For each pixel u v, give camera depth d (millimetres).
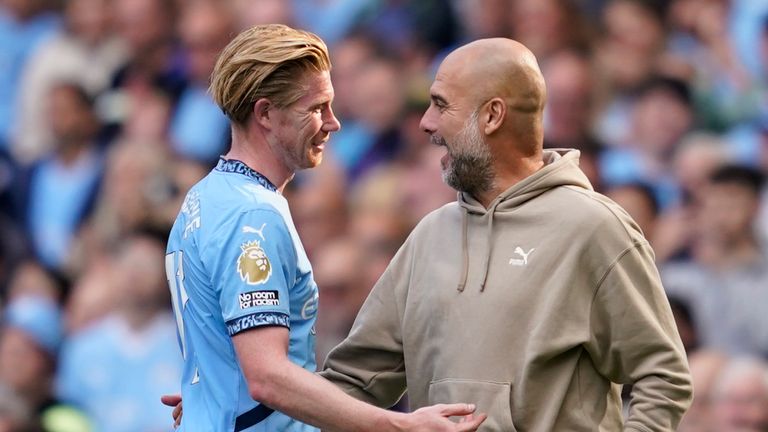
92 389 26250
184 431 10906
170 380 25859
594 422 11070
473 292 11234
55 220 29156
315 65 11008
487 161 11336
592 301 10984
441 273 11500
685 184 23969
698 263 23219
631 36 25531
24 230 29453
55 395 26922
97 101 29891
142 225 27734
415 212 25156
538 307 10992
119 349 26141
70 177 29312
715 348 22703
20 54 31172
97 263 27984
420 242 11891
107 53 30469
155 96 29234
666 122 24547
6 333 27406
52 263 28734
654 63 25344
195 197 11094
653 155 24500
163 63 29672
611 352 11047
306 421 10445
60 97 30016
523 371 10914
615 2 25906
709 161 23875
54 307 27906
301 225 25516
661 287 11133
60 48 30891
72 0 31188
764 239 23078
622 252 10938
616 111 25172
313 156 11148
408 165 26094
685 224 23578
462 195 11656
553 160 11578
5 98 31047
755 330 22625
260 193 10844
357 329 12164
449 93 11367
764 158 24250
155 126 28859
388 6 27844
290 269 10812
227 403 10742
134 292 26438
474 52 11391
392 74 26812
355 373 12180
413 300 11664
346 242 25141
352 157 26438
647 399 10867
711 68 25312
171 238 11273
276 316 10508
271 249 10617
